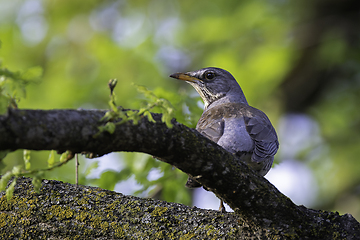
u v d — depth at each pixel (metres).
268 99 15.02
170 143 4.48
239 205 5.00
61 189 5.67
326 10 15.27
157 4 15.01
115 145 4.27
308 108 16.20
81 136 4.04
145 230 5.43
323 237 5.15
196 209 5.65
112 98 4.08
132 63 13.88
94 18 15.12
